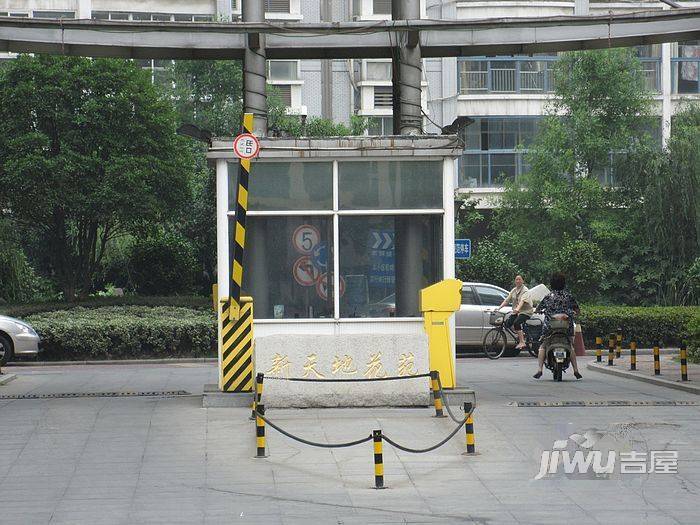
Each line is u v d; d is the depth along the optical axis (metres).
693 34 17.58
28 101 33.16
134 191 33.50
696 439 12.23
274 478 10.42
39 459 11.41
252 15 16.77
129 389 18.69
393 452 11.66
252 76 16.97
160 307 31.70
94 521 8.69
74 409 15.16
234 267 14.96
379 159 15.50
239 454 11.62
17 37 16.91
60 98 33.56
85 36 17.03
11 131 33.69
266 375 14.38
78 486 10.08
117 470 10.83
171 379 20.89
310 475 10.55
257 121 16.92
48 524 8.57
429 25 15.92
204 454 11.64
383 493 9.75
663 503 9.24
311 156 15.28
